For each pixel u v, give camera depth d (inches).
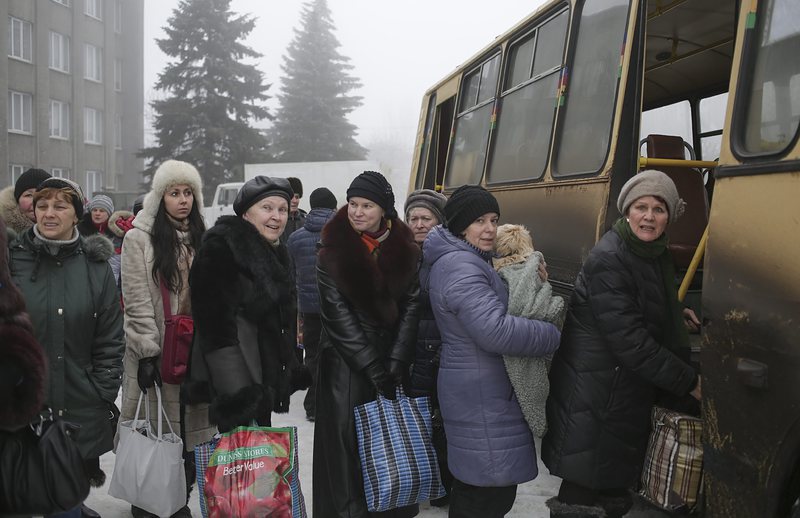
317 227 223.0
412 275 130.0
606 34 175.0
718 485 108.7
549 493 171.9
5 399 89.0
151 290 146.9
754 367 100.3
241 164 1530.5
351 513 125.0
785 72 103.3
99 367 133.3
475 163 264.2
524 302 116.8
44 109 1327.5
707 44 221.5
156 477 133.7
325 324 126.8
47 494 96.5
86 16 1472.7
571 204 180.5
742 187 105.9
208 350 119.2
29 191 178.1
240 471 113.4
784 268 96.7
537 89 213.2
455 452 118.9
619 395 120.8
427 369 150.5
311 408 233.5
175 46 1530.5
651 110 263.9
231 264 121.5
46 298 126.9
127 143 1823.3
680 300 132.2
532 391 117.3
